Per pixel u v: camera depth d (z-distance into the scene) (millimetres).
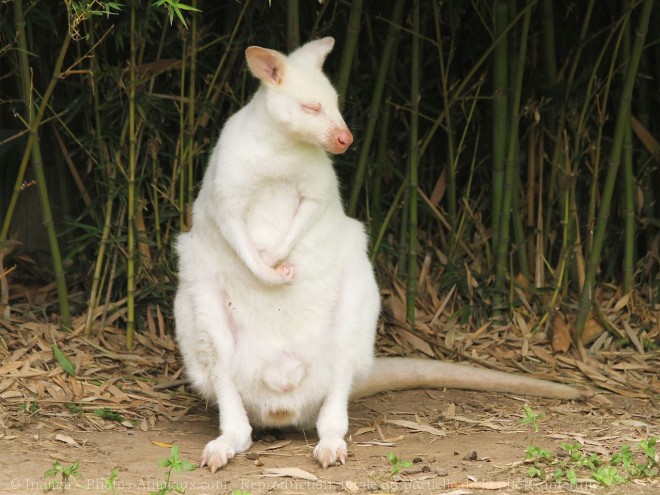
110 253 7715
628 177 8180
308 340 5887
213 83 7625
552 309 8102
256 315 5859
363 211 8391
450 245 8391
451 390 7277
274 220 5867
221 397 5824
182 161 7609
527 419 5863
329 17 8031
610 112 8508
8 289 7879
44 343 7238
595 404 7012
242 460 5617
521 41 7730
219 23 8070
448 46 8383
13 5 7070
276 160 5672
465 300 8383
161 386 6988
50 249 7555
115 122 7707
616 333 8070
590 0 7891
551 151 8438
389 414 6777
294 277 5746
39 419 6191
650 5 7445
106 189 7770
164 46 7723
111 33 7633
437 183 8469
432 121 8227
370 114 7770
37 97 7848
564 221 8156
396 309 8141
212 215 5848
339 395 5863
